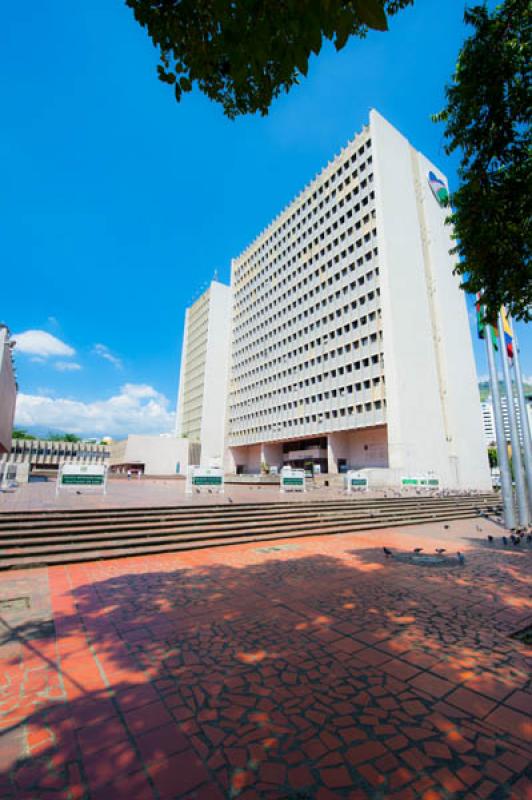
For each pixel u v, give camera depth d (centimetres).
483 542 1149
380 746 263
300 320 5147
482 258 592
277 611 536
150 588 636
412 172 4538
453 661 394
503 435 1491
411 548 1032
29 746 260
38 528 923
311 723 289
